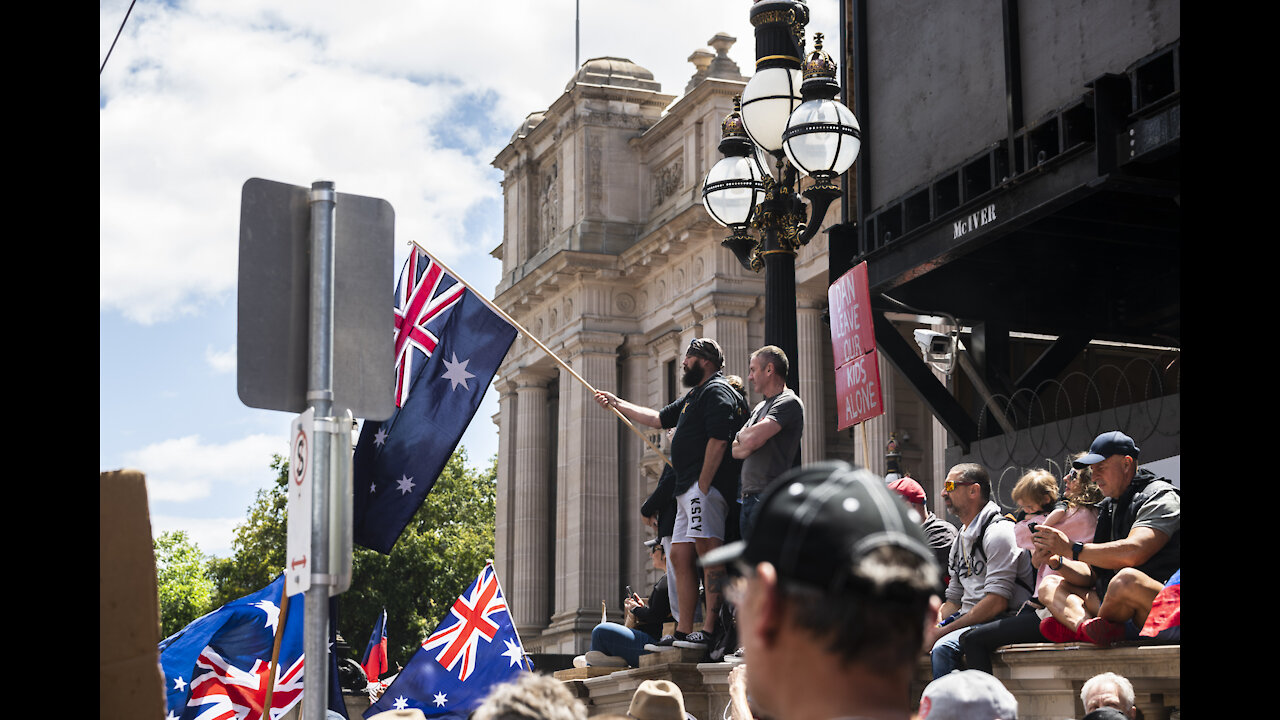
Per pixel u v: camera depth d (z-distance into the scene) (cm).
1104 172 951
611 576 5234
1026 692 687
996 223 1099
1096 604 672
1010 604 736
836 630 183
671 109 5128
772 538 189
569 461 5397
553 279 5438
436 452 865
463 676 991
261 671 982
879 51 1291
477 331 874
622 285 5409
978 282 1322
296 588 422
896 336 1320
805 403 4453
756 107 963
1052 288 1331
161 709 316
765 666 190
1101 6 995
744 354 4778
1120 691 561
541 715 286
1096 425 1158
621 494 5388
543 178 5906
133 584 318
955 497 766
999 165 1101
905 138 1242
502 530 5934
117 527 319
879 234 1261
